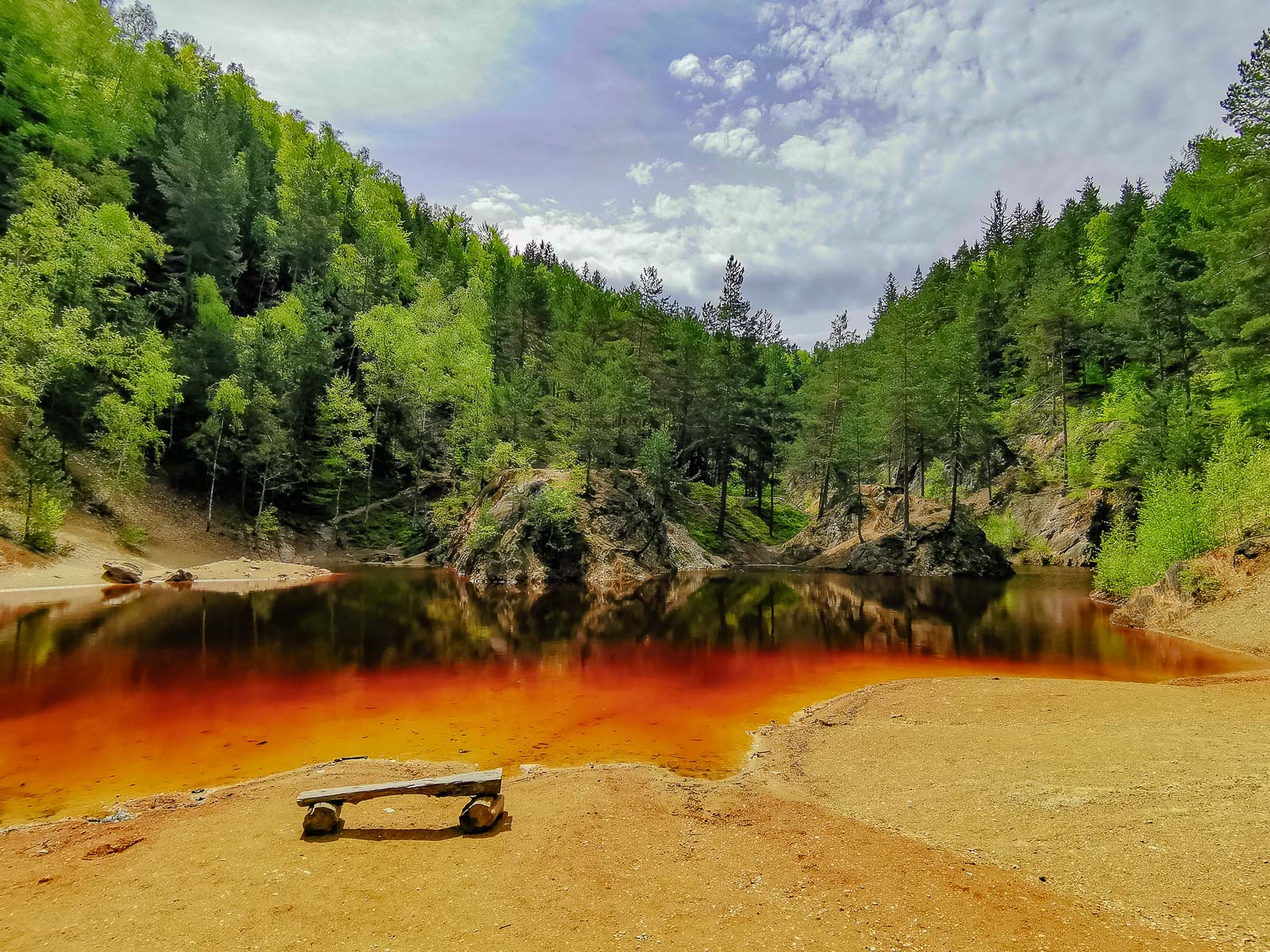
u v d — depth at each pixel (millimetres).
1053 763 8680
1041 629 22797
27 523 30484
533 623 25125
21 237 35969
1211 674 14914
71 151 43031
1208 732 9508
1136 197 64562
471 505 51719
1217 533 22938
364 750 11031
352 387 56750
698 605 30828
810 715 13234
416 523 57750
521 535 41719
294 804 7812
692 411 66938
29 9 42750
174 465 46625
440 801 7957
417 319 61938
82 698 13609
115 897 5332
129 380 40062
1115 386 56156
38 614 22906
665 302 75625
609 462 51656
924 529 48312
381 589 34344
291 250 67438
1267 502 21562
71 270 38250
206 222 53562
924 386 50500
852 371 67875
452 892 5391
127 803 8430
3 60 41750
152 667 16297
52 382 36125
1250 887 4957
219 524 46531
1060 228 79688
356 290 67500
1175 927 4551
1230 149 25766
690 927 4812
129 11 73125
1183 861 5539
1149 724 10289
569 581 40938
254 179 68312
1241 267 25297
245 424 48219
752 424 64375
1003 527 56656
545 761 10602
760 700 14539
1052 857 5961
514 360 73062
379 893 5363
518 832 6828
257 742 11367
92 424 40312
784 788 9062
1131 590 27141
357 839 6609
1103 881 5371
